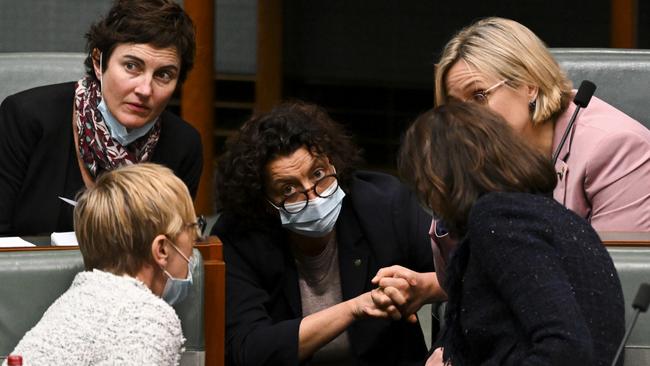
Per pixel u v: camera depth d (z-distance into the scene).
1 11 32.78
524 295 6.39
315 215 9.30
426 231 9.77
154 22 10.06
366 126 38.41
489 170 6.91
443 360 7.11
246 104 35.91
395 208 9.82
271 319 9.61
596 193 9.77
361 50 37.69
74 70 13.42
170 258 7.99
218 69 34.91
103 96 10.37
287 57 37.25
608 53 13.15
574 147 9.81
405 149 7.19
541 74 9.61
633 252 8.20
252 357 9.20
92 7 32.91
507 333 6.61
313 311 9.79
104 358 7.43
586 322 6.49
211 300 8.57
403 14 37.75
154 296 7.76
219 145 35.69
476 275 6.77
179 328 7.81
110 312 7.55
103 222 7.83
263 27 33.88
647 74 12.96
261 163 9.27
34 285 8.27
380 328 9.62
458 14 37.94
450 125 7.07
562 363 6.17
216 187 9.68
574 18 38.00
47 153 10.65
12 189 10.63
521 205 6.68
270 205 9.52
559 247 6.59
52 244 9.25
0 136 10.72
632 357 8.02
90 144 10.57
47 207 10.57
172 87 10.35
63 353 7.37
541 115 9.63
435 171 7.00
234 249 9.74
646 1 36.12
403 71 37.91
